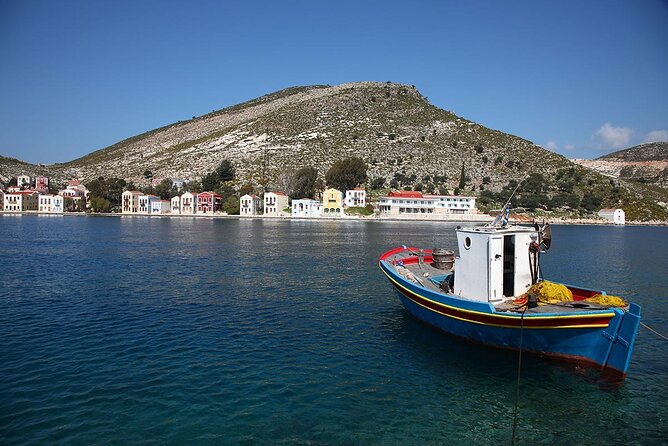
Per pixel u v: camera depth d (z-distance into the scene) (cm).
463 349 1911
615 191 17638
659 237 9719
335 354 1875
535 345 1666
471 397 1512
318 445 1214
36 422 1288
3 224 10638
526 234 1881
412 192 14725
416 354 1878
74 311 2498
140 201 16550
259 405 1420
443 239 7581
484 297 1859
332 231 9312
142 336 2066
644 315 2647
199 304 2700
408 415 1390
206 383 1567
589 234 10588
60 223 11294
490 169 18712
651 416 1407
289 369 1709
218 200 16238
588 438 1292
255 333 2142
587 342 1559
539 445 1256
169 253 5238
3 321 2284
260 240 7069
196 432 1256
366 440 1248
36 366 1691
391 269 2473
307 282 3453
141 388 1516
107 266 4184
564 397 1514
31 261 4453
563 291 1752
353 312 2552
